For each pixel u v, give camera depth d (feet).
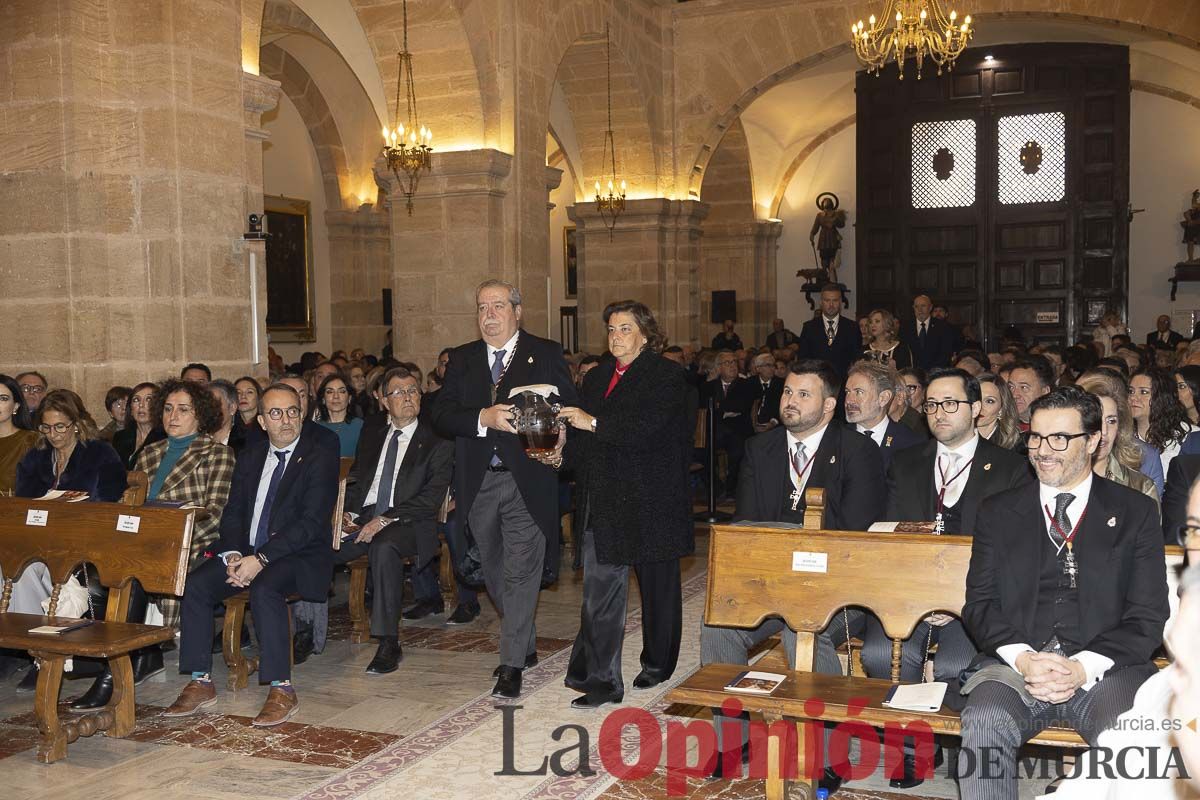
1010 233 54.03
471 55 34.17
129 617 17.62
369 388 28.43
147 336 22.18
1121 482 14.17
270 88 25.88
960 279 54.90
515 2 35.78
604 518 15.66
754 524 13.96
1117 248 52.37
